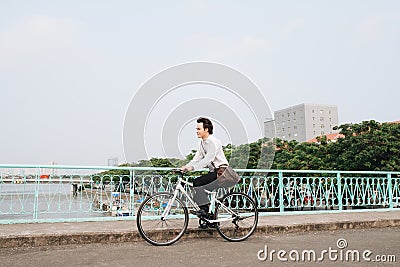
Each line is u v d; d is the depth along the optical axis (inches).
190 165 238.4
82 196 293.3
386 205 412.2
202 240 247.0
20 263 182.1
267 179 355.6
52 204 284.0
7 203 272.1
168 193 242.4
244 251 212.7
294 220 308.0
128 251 211.2
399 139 769.6
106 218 290.2
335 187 394.0
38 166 276.2
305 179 385.7
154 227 252.8
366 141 776.3
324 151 895.7
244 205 263.4
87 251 211.0
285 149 979.3
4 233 229.1
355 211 378.0
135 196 305.7
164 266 177.2
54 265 178.7
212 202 245.6
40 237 225.1
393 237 263.6
